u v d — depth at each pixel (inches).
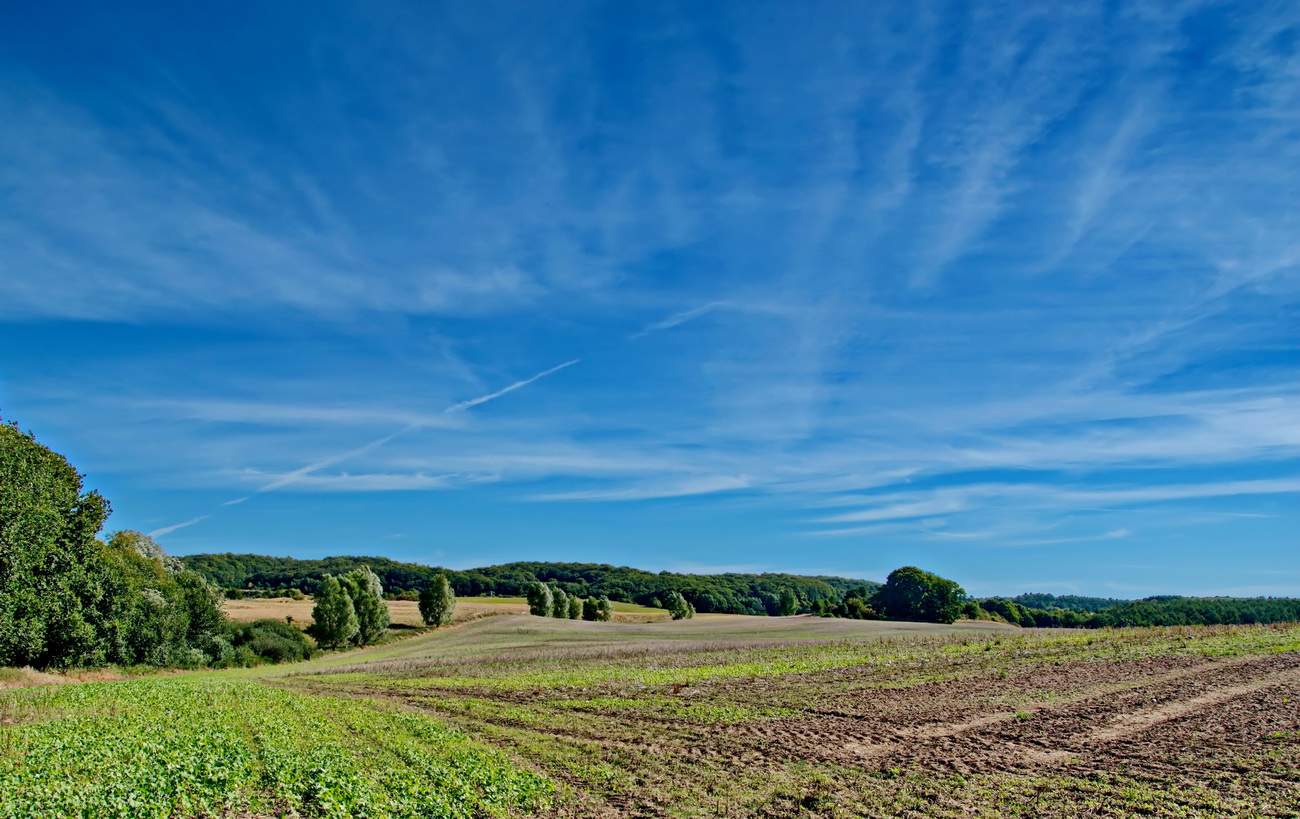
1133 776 711.1
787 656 2064.5
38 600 1911.9
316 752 767.1
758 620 4473.4
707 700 1266.0
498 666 2014.0
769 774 741.3
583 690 1434.5
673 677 1606.8
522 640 3125.0
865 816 601.6
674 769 764.0
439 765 733.9
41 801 530.6
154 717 1030.4
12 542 1766.7
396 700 1339.8
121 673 2183.8
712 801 646.5
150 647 2358.5
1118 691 1261.1
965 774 733.3
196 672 2439.7
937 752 837.8
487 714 1141.7
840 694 1310.3
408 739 903.7
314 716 1093.8
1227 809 598.5
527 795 647.8
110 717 1015.6
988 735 931.3
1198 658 1684.3
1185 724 965.2
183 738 831.1
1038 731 949.8
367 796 584.7
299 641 3161.9
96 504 2176.4
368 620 3567.9
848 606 5511.8
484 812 603.8
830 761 799.1
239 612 3838.6
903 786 690.8
